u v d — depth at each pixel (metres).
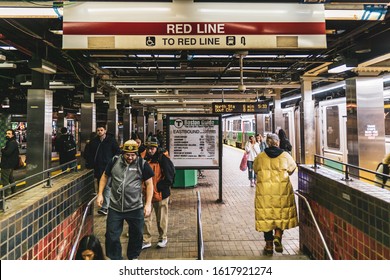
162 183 4.45
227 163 15.59
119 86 9.66
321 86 11.13
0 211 2.49
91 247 2.70
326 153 10.37
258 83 9.68
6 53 7.08
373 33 5.92
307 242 4.22
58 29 5.22
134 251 3.67
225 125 34.47
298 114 12.96
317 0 3.51
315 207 3.97
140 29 3.44
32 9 3.45
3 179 7.91
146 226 4.53
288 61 7.41
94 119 10.37
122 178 3.56
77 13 3.43
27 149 7.13
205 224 5.61
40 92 7.23
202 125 7.14
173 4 3.48
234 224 5.60
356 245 2.92
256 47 3.48
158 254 4.29
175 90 12.46
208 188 8.98
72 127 22.98
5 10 3.44
